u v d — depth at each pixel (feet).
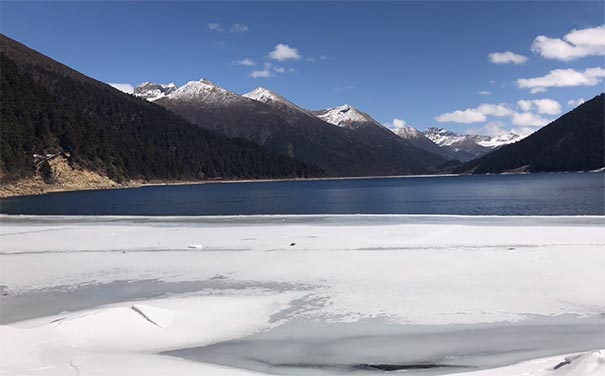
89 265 62.85
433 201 193.98
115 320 36.73
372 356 32.17
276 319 39.63
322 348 33.68
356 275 53.36
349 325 37.88
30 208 181.98
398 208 164.86
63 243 81.76
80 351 32.12
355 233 84.28
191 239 82.94
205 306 42.55
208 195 278.67
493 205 163.32
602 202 158.81
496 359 31.14
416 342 34.27
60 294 49.21
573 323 37.09
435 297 44.34
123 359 30.73
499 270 53.67
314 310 41.68
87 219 120.88
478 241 73.15
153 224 107.34
